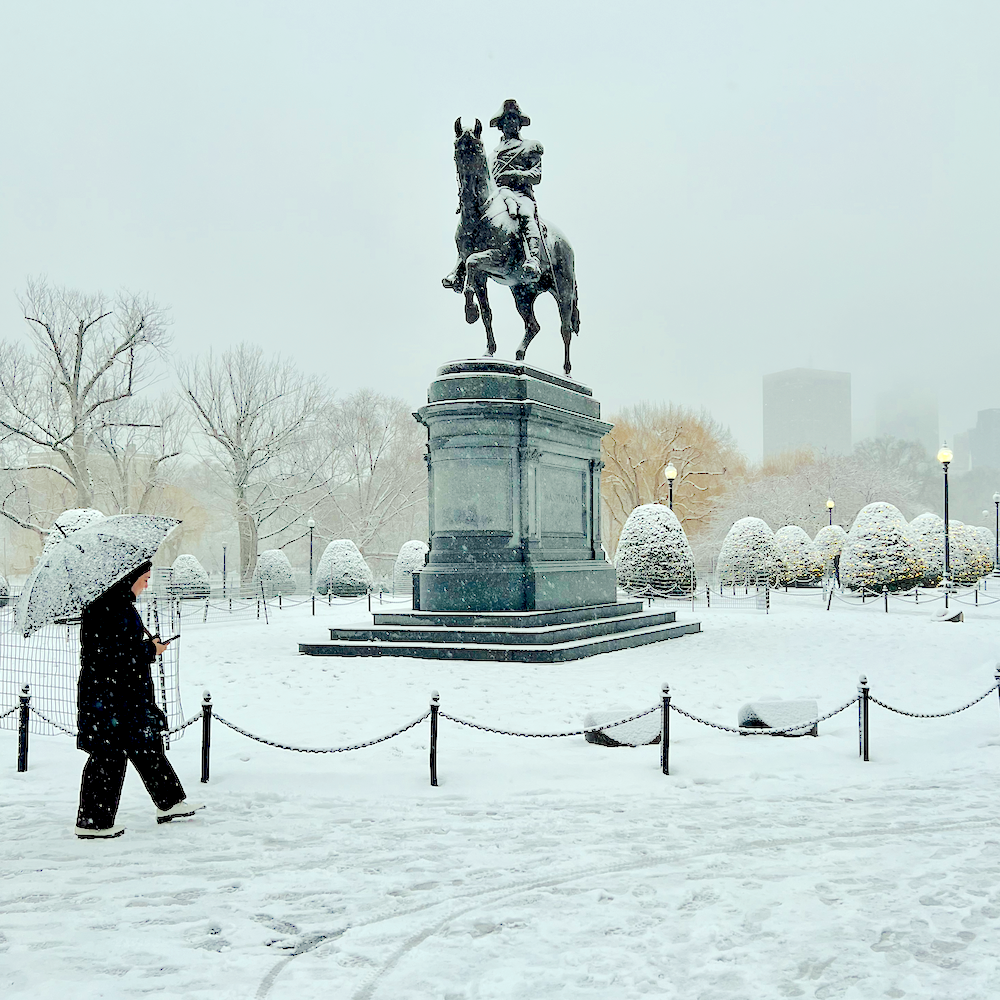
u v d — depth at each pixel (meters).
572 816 7.23
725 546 41.44
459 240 18.55
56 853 6.25
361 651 16.97
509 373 18.34
